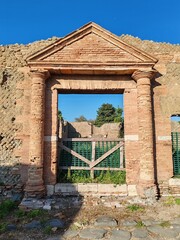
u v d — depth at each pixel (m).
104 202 9.20
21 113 10.69
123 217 7.65
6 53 11.21
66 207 8.63
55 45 10.48
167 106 10.80
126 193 9.98
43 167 10.17
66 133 26.34
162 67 11.15
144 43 11.40
